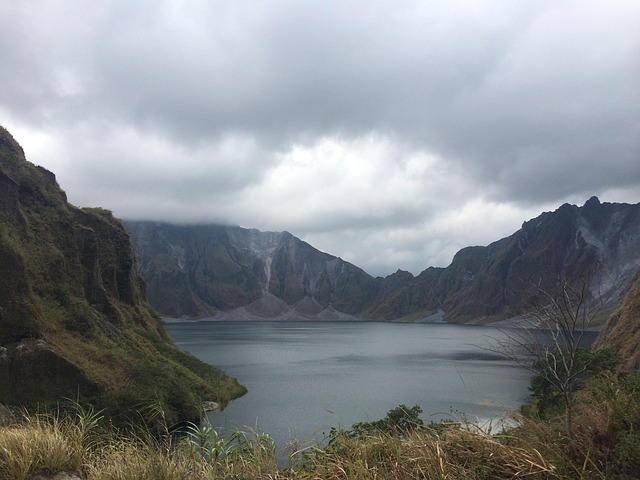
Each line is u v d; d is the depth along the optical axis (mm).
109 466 6332
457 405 45375
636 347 49281
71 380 39594
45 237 59250
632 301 64938
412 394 57094
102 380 40625
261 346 146875
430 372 81938
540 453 5766
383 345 153250
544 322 6699
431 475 5484
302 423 40375
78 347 46000
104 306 64500
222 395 54094
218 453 6785
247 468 6531
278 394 59062
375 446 6477
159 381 44938
